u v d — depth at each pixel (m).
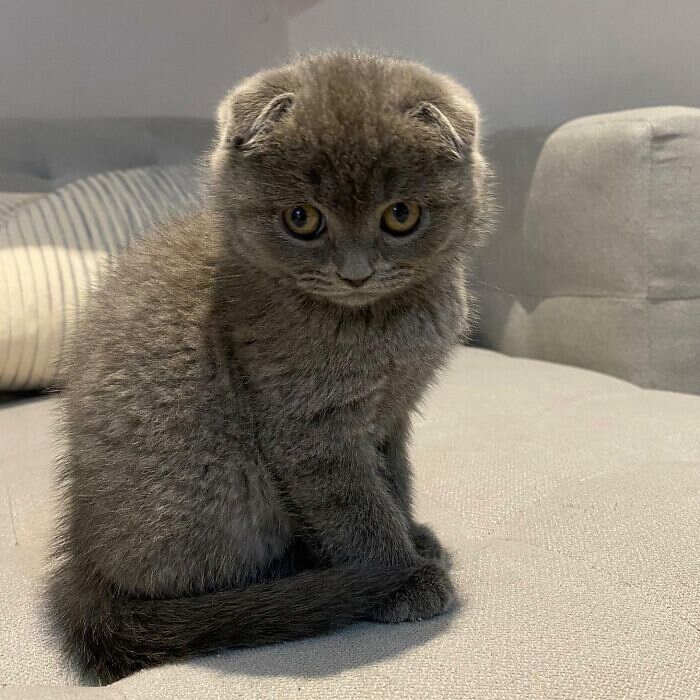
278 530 0.31
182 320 0.30
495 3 0.72
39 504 0.37
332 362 0.29
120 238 0.55
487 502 0.35
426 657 0.24
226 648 0.26
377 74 0.28
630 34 0.65
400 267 0.28
